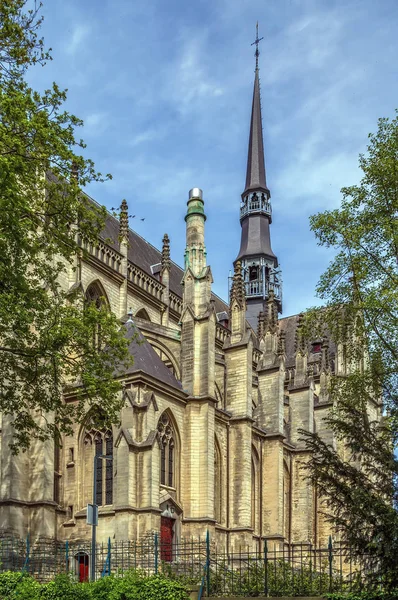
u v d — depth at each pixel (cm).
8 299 3478
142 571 3847
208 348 5994
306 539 7425
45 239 4012
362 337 4359
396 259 4244
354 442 3025
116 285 6525
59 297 4300
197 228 6494
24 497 4800
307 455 7738
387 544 2655
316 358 9425
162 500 5328
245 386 6600
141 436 5047
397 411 3284
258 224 11456
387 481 2869
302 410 8012
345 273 4431
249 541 6203
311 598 3172
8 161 3247
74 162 3722
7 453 4775
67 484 5234
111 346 3994
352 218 4431
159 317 7269
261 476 7069
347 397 4228
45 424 4862
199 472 5700
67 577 3656
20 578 3684
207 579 3572
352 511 2770
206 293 6212
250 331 6906
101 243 6322
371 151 4419
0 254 3384
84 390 4094
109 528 4897
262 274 11162
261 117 12194
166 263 7525
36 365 3888
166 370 5872
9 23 3588
